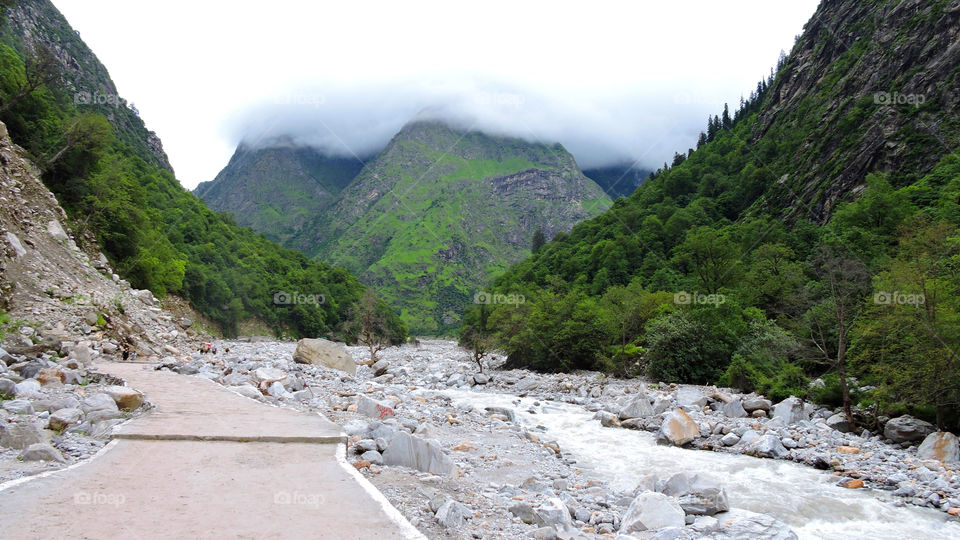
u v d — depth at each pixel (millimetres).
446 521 9438
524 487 14336
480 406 32844
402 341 157250
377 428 14773
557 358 60438
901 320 24922
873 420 25703
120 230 61000
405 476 12305
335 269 189500
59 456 10453
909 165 89375
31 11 157375
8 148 41188
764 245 87125
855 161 98312
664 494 13523
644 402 28984
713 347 45062
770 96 175875
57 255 37188
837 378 29516
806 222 98688
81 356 24734
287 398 20922
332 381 31234
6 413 12930
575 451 22156
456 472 13703
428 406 26203
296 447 12273
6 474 9289
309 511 8227
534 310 68188
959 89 89812
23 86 56688
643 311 62250
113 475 9562
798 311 48438
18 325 25516
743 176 149875
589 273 134000
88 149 58625
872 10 138875
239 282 116125
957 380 22375
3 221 33344
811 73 154625
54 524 7148
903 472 18984
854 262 36188
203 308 94062
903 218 69062
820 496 16875
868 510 15641
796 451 21938
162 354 35031
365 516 8117
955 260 36500
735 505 15891
